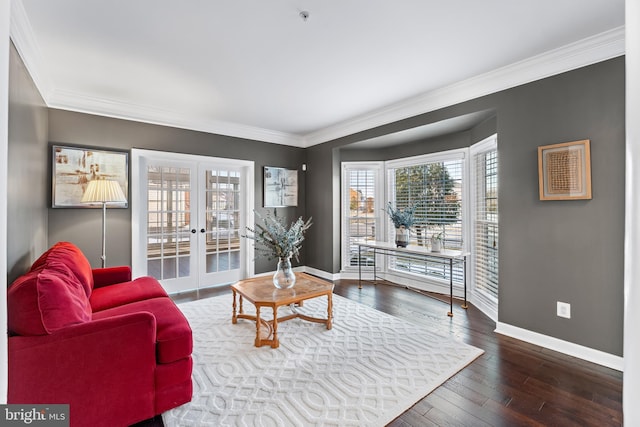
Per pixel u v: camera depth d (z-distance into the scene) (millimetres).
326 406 1777
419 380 2039
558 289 2443
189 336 1811
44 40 2258
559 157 2395
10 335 1397
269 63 2648
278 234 2951
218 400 1835
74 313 1543
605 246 2217
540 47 2371
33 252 2588
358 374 2111
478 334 2777
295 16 2006
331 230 4918
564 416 1701
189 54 2490
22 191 2221
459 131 3758
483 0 1842
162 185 4094
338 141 4719
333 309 3441
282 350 2459
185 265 4293
